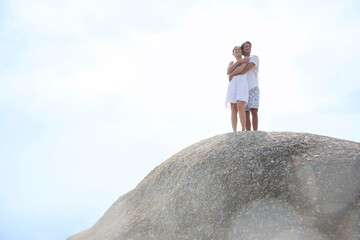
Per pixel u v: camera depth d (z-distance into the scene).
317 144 4.60
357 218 3.56
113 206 6.50
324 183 3.91
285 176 4.18
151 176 6.29
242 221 4.00
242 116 7.14
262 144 4.89
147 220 5.06
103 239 5.39
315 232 3.58
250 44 7.79
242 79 7.23
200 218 4.40
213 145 5.46
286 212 3.83
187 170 5.18
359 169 3.96
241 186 4.34
